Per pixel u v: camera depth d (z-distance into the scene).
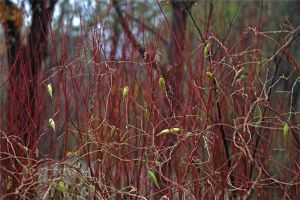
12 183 3.58
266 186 3.40
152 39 4.09
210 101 3.29
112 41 3.76
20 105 3.87
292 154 3.71
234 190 3.17
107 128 3.40
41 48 4.16
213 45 3.77
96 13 3.92
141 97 3.68
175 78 3.60
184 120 3.28
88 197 3.24
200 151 3.57
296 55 4.26
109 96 3.35
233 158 3.29
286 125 3.17
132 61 3.42
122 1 4.79
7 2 5.00
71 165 3.17
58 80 3.55
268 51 4.00
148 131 3.36
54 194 3.22
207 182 3.24
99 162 3.25
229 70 3.72
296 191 3.43
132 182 3.29
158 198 3.30
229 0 4.38
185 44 3.67
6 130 3.79
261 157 3.54
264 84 3.23
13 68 4.02
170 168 3.48
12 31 4.82
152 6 5.19
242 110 3.53
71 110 3.89
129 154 3.42
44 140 3.90
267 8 4.88
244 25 4.30
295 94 4.02
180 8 4.16
